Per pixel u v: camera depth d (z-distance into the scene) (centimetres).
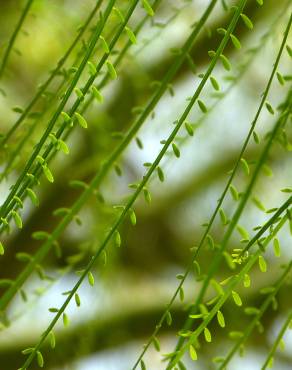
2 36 88
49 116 75
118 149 67
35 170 63
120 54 71
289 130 84
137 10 87
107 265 96
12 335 109
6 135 70
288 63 107
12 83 111
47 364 104
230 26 62
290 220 62
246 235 63
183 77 98
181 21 95
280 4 94
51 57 102
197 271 63
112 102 95
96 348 107
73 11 85
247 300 114
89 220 93
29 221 112
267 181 114
